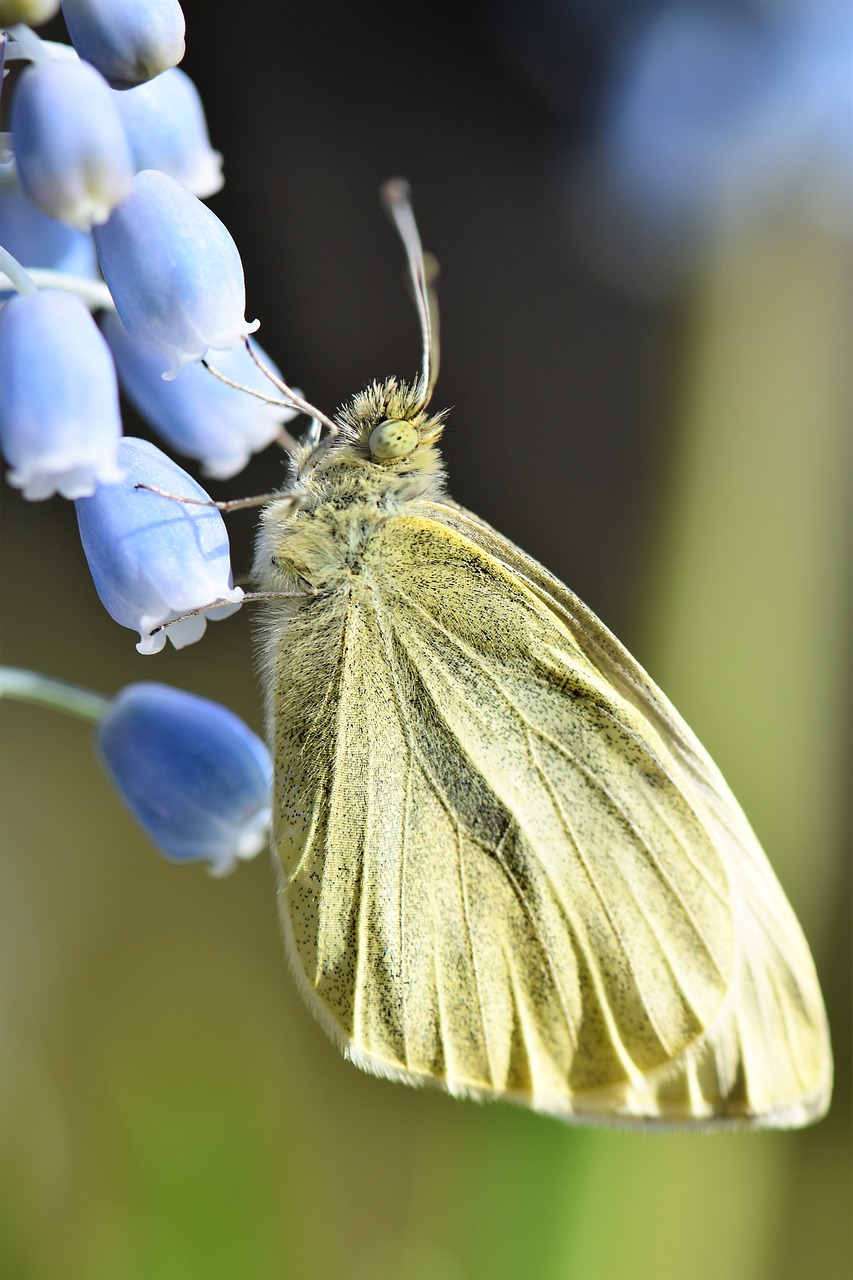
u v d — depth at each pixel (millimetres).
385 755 175
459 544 175
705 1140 196
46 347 157
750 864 177
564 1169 189
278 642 174
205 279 159
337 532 174
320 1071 240
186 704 171
